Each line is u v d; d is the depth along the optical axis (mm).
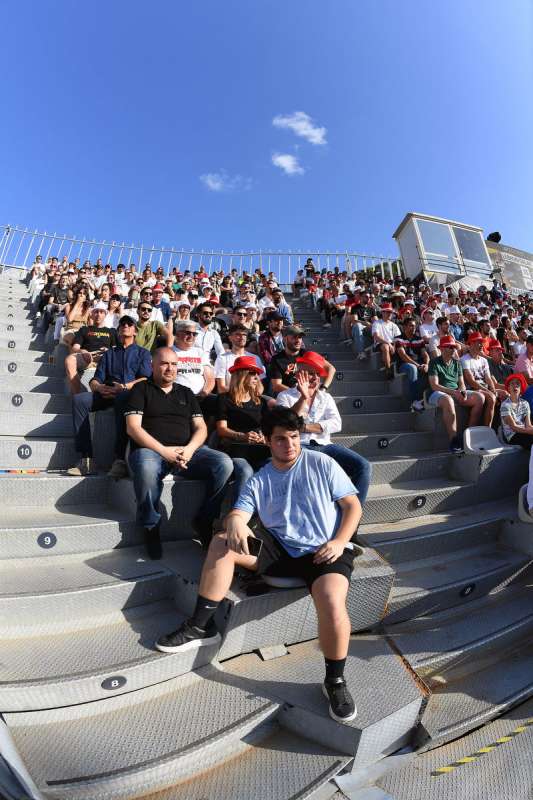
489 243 23203
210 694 2549
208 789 2133
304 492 2777
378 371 7570
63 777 1977
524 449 5289
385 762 2449
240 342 5215
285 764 2295
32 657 2457
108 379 4691
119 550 3404
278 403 4367
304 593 2939
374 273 19000
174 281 14156
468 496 4855
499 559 4090
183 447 3562
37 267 14242
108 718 2338
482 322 9023
